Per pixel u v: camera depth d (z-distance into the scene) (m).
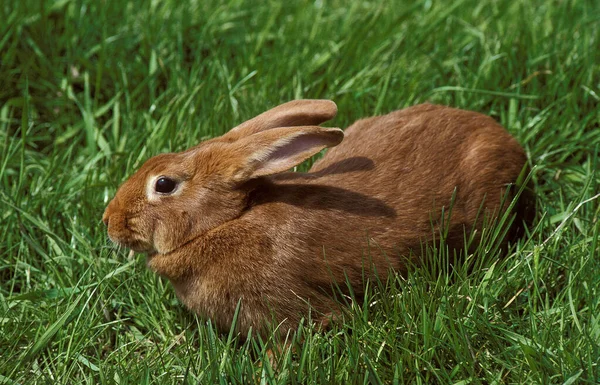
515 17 9.27
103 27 8.96
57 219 7.26
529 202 7.06
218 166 6.06
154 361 5.99
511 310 6.12
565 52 8.47
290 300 5.98
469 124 6.85
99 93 8.71
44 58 8.80
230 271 6.00
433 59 8.41
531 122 7.79
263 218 6.05
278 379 5.59
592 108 8.05
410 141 6.64
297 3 9.75
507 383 5.67
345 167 6.48
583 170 7.43
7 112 8.45
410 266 6.15
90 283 6.54
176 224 6.08
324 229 6.03
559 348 5.57
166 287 6.62
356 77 8.28
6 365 5.96
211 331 5.88
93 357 6.18
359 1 9.87
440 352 5.81
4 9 9.09
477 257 6.32
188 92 8.11
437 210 6.30
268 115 6.59
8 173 7.71
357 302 6.12
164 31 9.12
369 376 5.48
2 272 6.99
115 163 7.65
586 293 6.09
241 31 9.38
